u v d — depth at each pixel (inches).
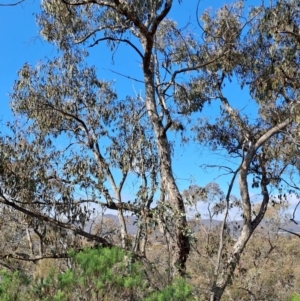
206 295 382.0
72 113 538.3
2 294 171.2
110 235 462.3
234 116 487.2
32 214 388.2
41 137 511.2
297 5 387.5
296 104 391.2
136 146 491.2
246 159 450.3
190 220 422.3
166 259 370.6
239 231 473.1
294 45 401.7
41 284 179.6
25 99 518.0
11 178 396.2
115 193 489.7
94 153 508.4
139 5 383.2
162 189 410.9
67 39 526.9
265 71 420.8
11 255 363.9
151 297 184.4
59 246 415.5
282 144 466.3
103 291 179.0
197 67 446.3
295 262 693.9
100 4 393.7
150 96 439.8
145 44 428.5
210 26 472.4
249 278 536.4
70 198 400.5
